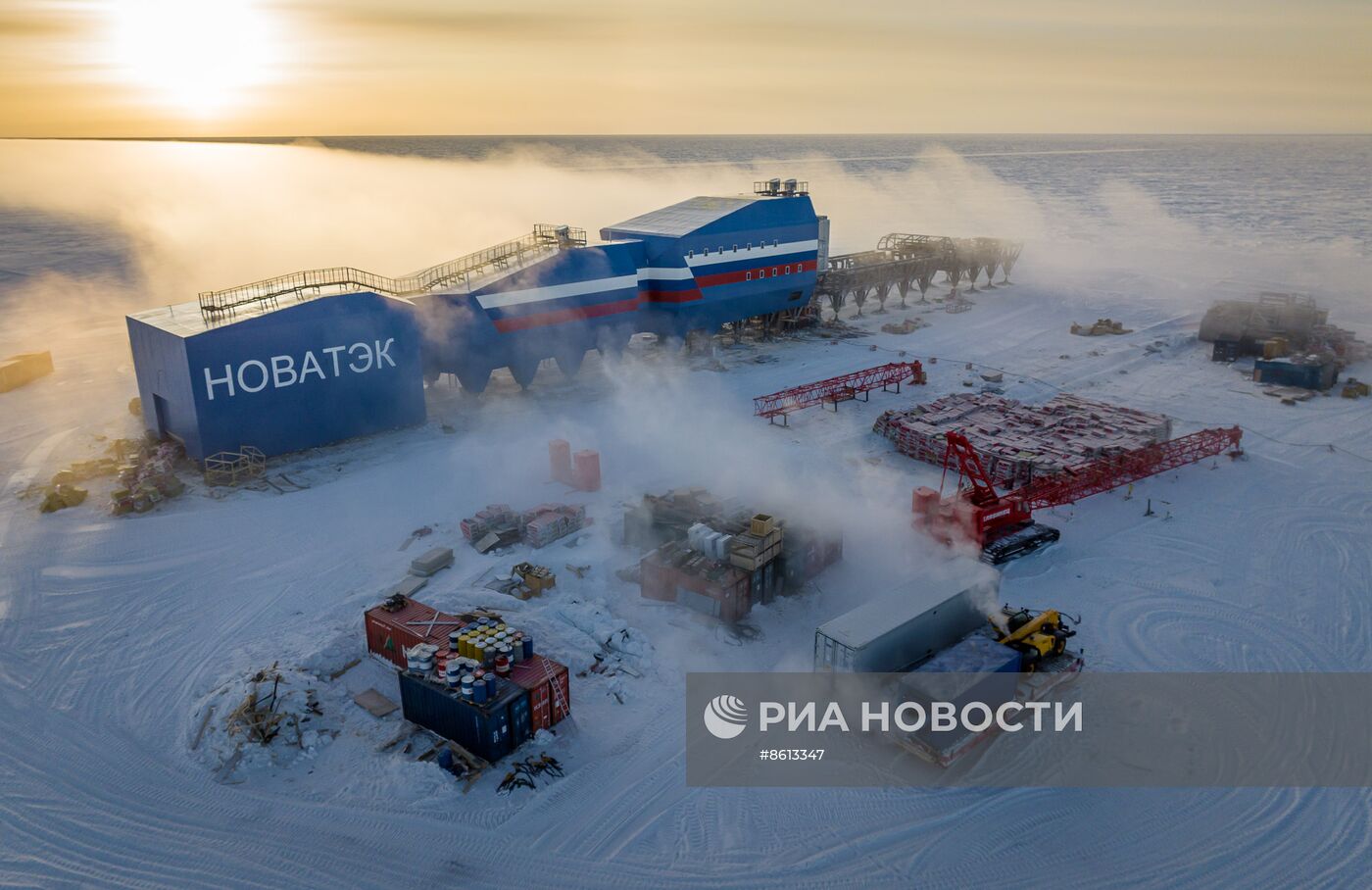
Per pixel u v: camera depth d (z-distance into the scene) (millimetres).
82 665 33875
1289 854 25062
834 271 90875
